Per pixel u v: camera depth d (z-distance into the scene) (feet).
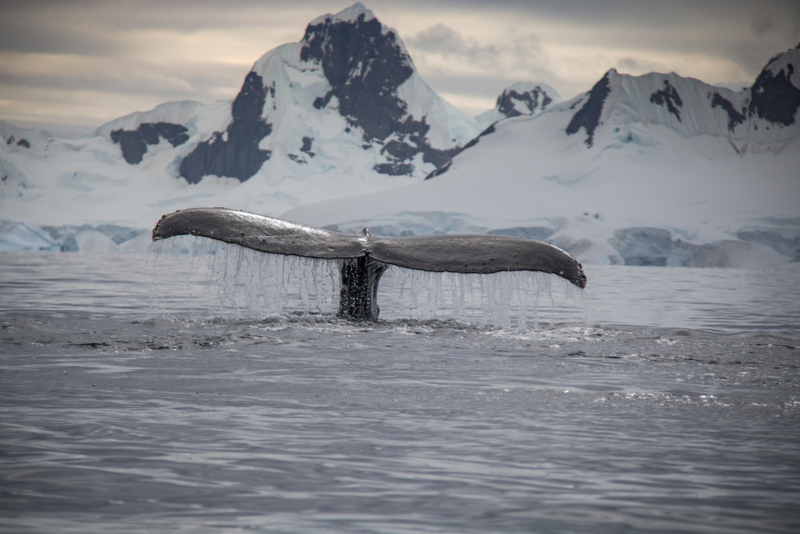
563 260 109.29
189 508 40.75
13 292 258.37
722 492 44.57
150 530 37.37
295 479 46.26
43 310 185.57
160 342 107.14
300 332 116.37
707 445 55.47
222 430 58.65
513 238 114.62
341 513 40.29
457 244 115.24
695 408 69.21
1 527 37.37
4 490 43.19
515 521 39.32
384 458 51.26
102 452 51.62
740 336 126.82
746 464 50.57
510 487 45.14
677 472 48.57
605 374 88.58
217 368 89.25
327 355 99.91
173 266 527.40
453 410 67.67
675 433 59.26
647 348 110.11
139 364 91.20
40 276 379.76
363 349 105.09
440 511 40.75
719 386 81.35
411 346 108.17
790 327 179.32
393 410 67.51
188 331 116.57
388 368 91.30
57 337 110.11
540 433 58.95
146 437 56.03
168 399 70.79
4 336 110.22
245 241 112.98
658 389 78.95
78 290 270.26
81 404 67.77
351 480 46.19
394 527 38.29
